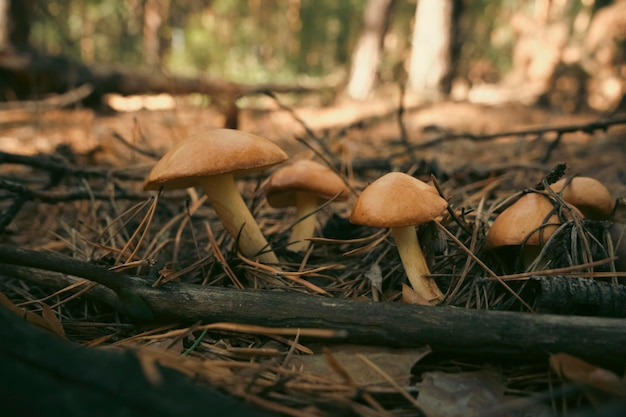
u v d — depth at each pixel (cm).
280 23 258
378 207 18
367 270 23
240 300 17
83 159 48
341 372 13
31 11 102
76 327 19
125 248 22
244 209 23
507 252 21
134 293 17
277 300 17
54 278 20
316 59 259
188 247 28
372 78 125
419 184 18
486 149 56
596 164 44
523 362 16
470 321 15
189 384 12
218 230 30
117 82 94
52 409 10
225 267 22
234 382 14
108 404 11
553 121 73
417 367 16
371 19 123
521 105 91
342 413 13
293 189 25
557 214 19
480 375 15
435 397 14
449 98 104
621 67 91
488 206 30
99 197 30
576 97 93
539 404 14
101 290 19
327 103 118
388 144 58
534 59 110
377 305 16
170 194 36
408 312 16
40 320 16
